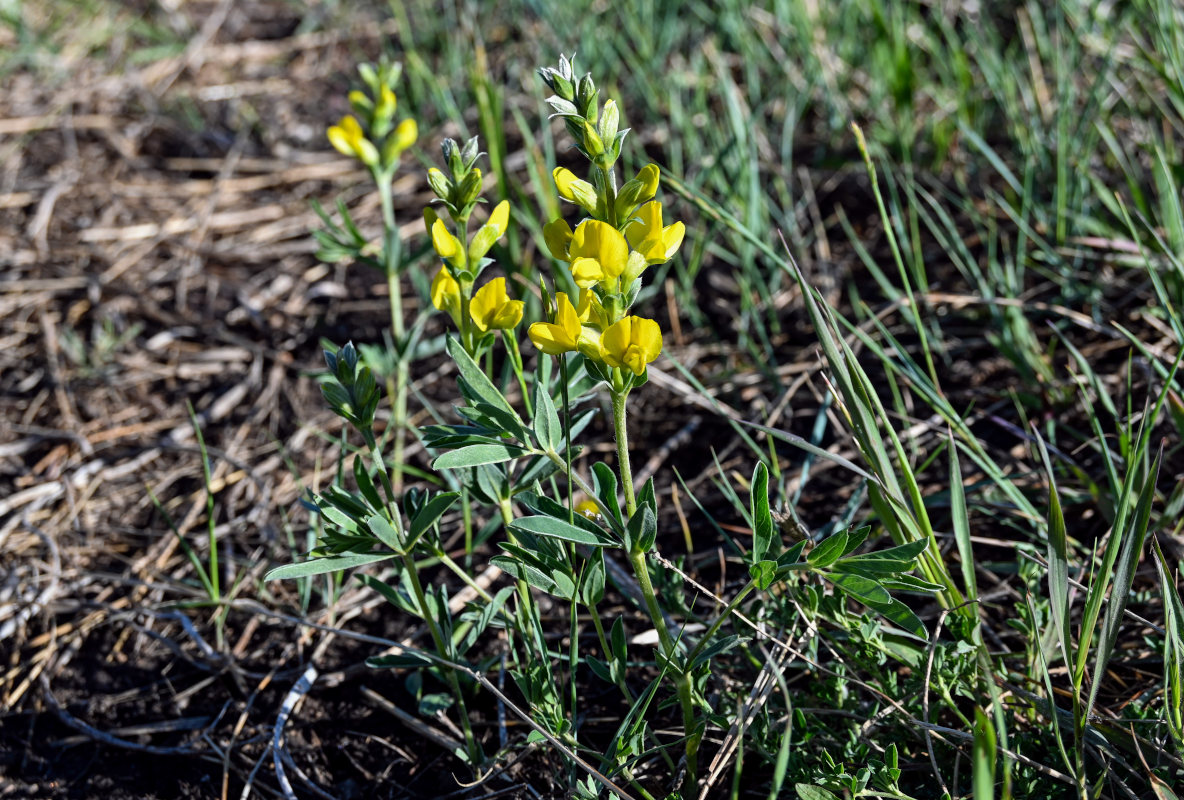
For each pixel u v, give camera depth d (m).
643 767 0.71
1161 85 1.11
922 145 1.16
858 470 0.65
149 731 0.77
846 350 0.67
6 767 0.76
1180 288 0.84
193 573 0.85
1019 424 0.86
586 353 0.60
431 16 1.52
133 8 1.67
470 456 0.63
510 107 1.33
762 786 0.70
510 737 0.74
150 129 1.38
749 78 1.22
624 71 1.36
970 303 0.93
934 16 1.20
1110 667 0.72
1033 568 0.71
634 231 0.61
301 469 0.91
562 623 0.79
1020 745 0.67
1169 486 0.79
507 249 0.94
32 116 1.39
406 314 1.05
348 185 1.26
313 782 0.74
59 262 1.14
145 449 0.93
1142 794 0.65
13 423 0.95
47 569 0.85
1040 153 1.04
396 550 0.67
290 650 0.79
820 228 1.04
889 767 0.65
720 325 0.99
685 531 0.81
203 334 1.05
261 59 1.55
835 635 0.70
